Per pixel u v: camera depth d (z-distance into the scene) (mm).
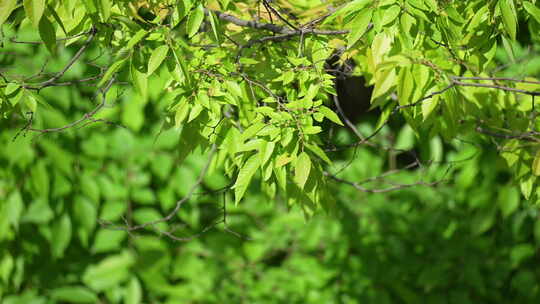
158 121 4727
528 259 5137
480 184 5016
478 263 5145
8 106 2328
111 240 4820
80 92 4516
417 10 2148
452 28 2316
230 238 5180
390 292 5387
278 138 2064
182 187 4848
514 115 2965
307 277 5191
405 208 5250
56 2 2326
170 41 2174
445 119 2623
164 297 5234
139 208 5016
